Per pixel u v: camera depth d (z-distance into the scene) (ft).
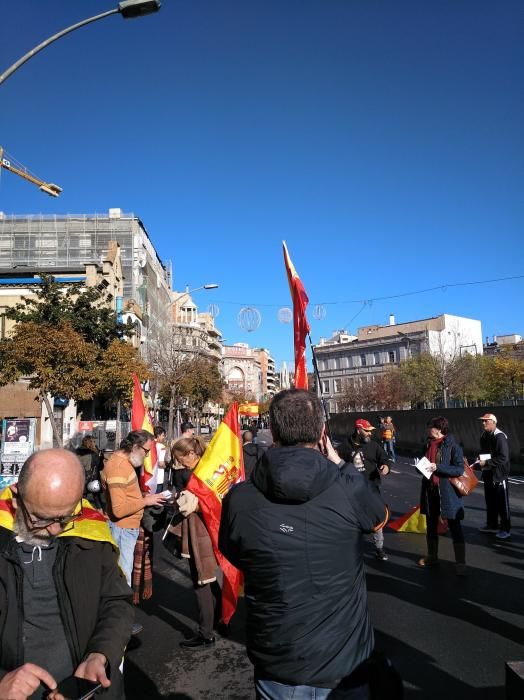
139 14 31.17
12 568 7.02
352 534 7.39
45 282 88.94
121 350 87.71
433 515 23.91
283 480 7.20
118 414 92.73
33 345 70.08
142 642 16.61
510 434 74.59
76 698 7.08
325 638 6.99
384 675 7.27
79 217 194.18
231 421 17.54
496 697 12.68
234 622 18.26
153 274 212.64
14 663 6.83
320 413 8.24
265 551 7.22
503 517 29.48
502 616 17.72
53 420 71.67
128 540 16.38
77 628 7.13
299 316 17.71
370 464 24.89
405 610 18.43
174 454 21.26
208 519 16.49
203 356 189.67
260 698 7.26
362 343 271.28
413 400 194.18
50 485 6.95
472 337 265.75
